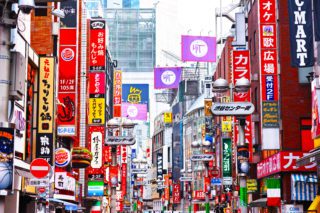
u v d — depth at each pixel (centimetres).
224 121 6391
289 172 3516
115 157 3625
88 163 3794
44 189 2730
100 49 5391
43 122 2905
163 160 18338
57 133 3722
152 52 18112
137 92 11575
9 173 1227
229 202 6956
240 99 4375
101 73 5372
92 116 5334
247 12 4938
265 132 3659
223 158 6291
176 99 17450
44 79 2939
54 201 3453
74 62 3834
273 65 3688
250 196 4547
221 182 6231
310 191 3438
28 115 2830
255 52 4444
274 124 3659
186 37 4731
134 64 18125
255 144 4281
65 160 3375
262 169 4131
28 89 2814
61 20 4616
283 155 3500
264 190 4281
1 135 1207
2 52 1171
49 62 2950
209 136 9050
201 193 12156
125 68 18138
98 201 6109
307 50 2623
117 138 3603
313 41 2658
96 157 5291
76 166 3769
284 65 3669
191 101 15912
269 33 3694
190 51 4759
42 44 3300
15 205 2503
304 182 3441
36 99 2920
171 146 17062
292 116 3638
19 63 1198
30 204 3028
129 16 18225
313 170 3481
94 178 5284
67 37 3881
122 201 8862
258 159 4294
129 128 3788
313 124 2677
